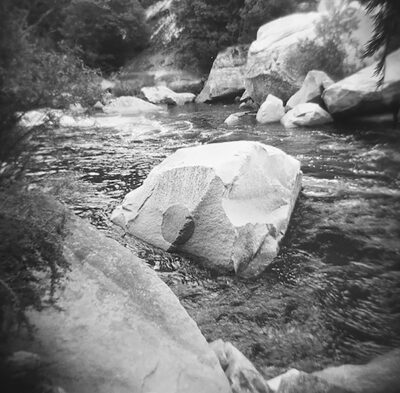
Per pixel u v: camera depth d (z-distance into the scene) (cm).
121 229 465
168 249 411
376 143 834
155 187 438
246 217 389
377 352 278
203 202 385
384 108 994
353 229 466
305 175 669
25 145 189
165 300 244
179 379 200
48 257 200
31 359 180
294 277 371
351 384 239
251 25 1977
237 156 425
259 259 386
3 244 180
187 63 2378
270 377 255
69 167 757
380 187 601
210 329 304
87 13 2080
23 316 184
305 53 1318
